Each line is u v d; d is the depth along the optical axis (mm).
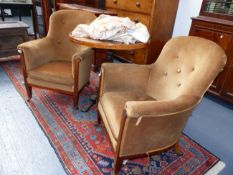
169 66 1498
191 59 1336
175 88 1396
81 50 2035
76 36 1598
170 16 2684
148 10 2488
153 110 1012
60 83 1852
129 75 1572
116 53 3258
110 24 1508
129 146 1174
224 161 1554
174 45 1501
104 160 1443
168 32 2795
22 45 1823
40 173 1303
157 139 1220
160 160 1497
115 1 2979
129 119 1040
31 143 1530
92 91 2373
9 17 5617
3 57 2797
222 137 1835
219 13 2213
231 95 2166
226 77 2160
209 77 1142
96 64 2857
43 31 4117
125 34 1512
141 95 1544
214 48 1211
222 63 1147
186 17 2693
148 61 2746
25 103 2021
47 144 1537
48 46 2125
